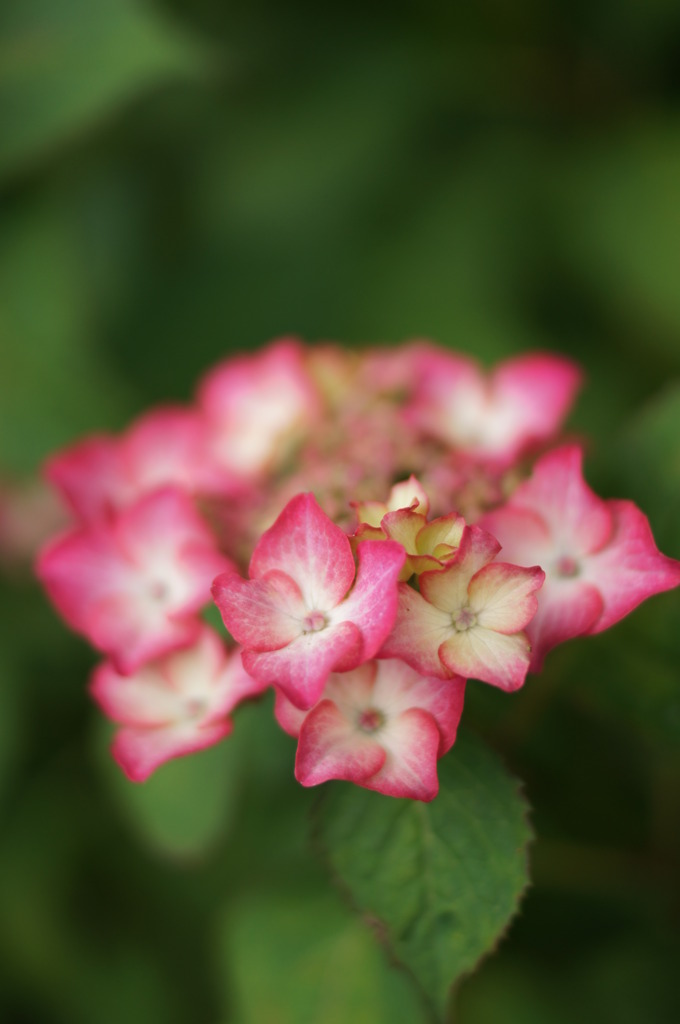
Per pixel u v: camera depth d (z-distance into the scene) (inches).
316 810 16.0
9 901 20.7
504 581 15.6
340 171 23.2
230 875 20.8
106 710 16.8
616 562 16.3
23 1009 20.6
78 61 19.5
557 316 22.9
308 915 18.1
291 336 23.3
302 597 15.8
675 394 17.6
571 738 17.8
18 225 21.7
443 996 15.6
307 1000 17.8
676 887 18.0
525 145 22.5
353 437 17.8
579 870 17.9
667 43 20.9
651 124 21.8
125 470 18.6
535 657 16.0
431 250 22.8
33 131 19.4
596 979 18.5
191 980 20.7
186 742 16.2
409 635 15.6
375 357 19.1
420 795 15.4
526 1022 18.4
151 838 18.3
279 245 23.6
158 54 19.5
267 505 17.4
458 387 18.9
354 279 23.1
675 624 17.1
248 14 20.1
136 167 23.6
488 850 15.7
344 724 15.8
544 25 20.9
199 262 24.0
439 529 15.7
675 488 17.3
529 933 18.0
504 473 17.3
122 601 17.3
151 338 23.8
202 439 18.6
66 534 17.5
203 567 16.8
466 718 17.0
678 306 21.2
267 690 16.6
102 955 20.7
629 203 21.5
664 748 17.7
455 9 20.8
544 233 22.2
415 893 15.7
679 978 18.4
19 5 19.6
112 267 23.9
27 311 21.4
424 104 23.0
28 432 20.8
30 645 21.2
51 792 20.8
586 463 17.7
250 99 23.5
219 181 23.8
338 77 23.2
